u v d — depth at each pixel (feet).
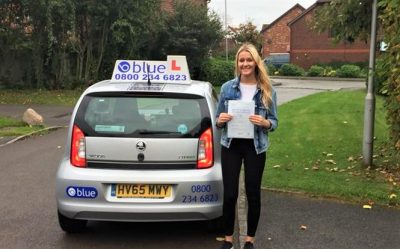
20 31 80.94
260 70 15.71
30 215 20.88
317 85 121.80
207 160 17.13
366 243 17.76
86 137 17.07
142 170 16.81
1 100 71.10
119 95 17.74
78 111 17.52
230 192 15.85
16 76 86.38
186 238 18.17
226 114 15.51
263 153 15.79
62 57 87.51
